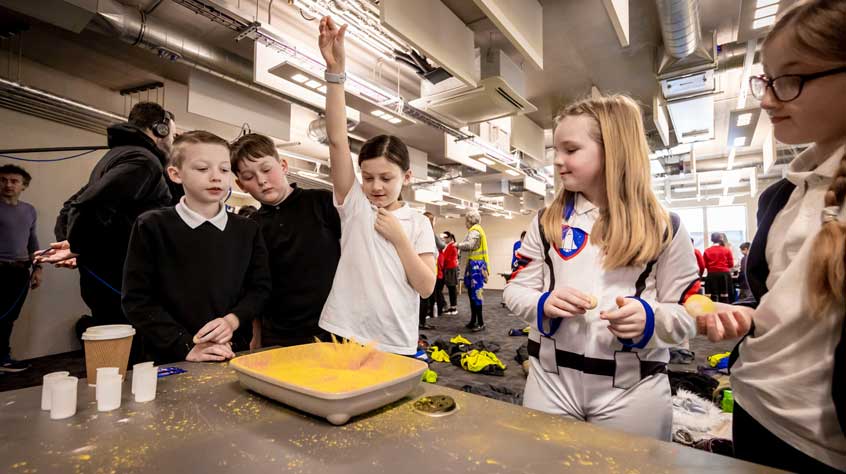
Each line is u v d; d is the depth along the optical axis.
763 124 5.27
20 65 3.14
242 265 1.06
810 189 0.54
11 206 2.76
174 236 0.97
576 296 0.67
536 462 0.39
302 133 4.93
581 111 0.77
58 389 0.50
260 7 2.69
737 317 0.54
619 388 0.69
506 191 8.19
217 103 3.22
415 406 0.55
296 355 0.69
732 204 10.15
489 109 3.18
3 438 0.44
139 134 1.49
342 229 1.12
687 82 3.13
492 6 1.94
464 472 0.37
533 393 0.78
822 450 0.48
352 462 0.39
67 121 3.42
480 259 4.47
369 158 1.03
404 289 1.05
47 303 3.37
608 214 0.75
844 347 0.45
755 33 2.76
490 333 4.27
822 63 0.46
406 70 3.55
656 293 0.72
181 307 0.96
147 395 0.56
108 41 2.91
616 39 3.04
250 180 1.23
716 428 1.53
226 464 0.39
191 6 2.09
